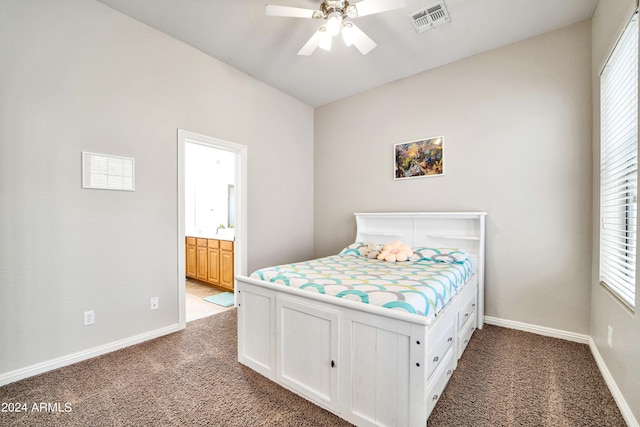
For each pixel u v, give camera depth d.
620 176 1.80
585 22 2.40
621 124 1.79
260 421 1.52
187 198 5.52
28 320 1.92
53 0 2.01
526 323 2.69
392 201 3.55
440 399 1.68
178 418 1.54
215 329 2.77
